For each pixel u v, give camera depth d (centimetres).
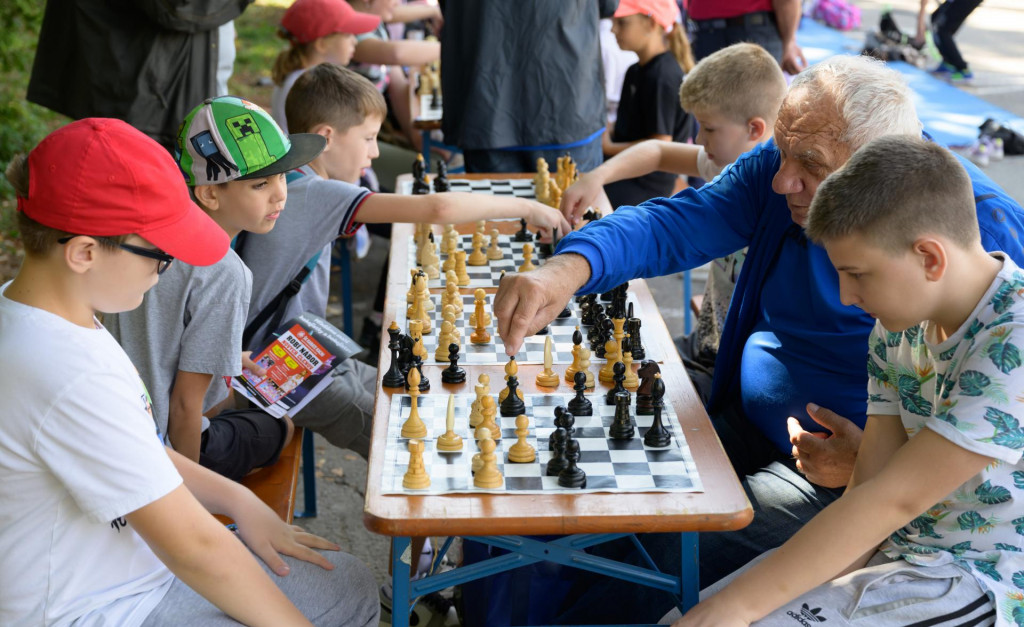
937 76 1123
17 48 738
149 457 201
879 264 206
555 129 487
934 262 203
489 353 296
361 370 375
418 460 226
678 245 306
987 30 1420
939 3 1102
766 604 217
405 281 348
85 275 201
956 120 939
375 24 563
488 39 467
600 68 498
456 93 494
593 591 285
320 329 337
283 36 573
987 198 263
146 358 280
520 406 261
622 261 292
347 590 250
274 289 346
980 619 222
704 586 272
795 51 741
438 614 328
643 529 215
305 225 339
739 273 353
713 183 322
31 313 198
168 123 497
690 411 262
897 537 239
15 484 199
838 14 1355
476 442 246
